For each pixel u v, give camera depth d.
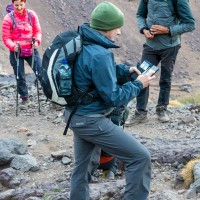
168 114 9.56
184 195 5.75
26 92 10.62
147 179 4.92
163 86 8.66
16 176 6.71
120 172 6.52
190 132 8.29
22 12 9.81
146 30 8.25
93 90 4.69
